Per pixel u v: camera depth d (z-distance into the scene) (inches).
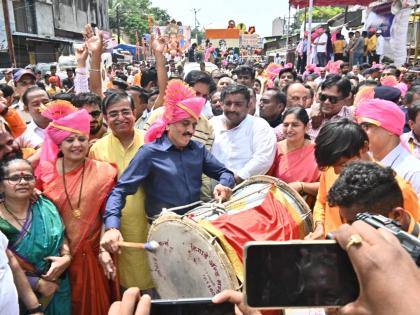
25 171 103.0
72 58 812.0
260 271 37.7
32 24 1097.4
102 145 131.8
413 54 551.2
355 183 64.7
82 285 114.1
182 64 515.2
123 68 904.9
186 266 92.0
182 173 114.0
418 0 508.1
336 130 91.7
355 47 530.9
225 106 142.1
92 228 114.3
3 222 103.0
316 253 37.1
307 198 129.4
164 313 47.5
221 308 47.7
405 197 83.0
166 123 112.2
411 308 28.3
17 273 99.8
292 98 197.9
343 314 33.0
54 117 111.1
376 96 181.2
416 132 132.6
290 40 1116.5
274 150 138.2
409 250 34.3
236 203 103.3
